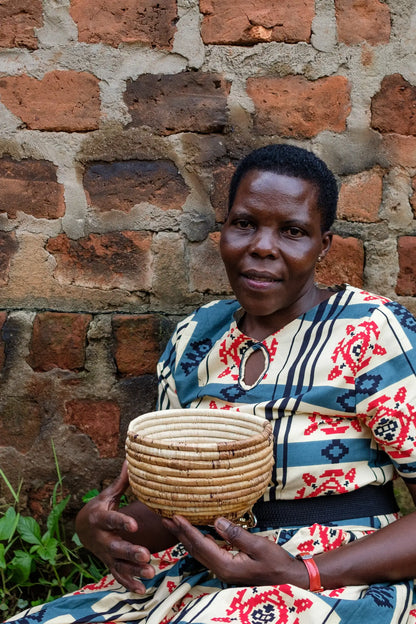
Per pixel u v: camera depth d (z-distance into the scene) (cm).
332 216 148
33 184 181
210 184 182
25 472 185
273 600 119
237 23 178
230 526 119
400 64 179
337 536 130
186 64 179
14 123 180
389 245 183
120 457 185
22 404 184
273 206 136
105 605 135
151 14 178
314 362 137
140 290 183
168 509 119
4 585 174
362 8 178
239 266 140
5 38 178
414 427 133
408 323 138
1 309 183
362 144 181
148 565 131
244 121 180
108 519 134
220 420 137
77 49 178
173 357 159
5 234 182
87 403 184
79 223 182
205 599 120
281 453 134
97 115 180
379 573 125
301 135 181
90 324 182
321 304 143
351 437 135
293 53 179
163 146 181
